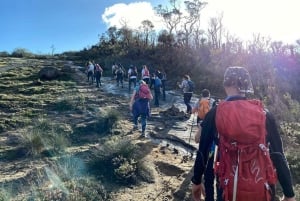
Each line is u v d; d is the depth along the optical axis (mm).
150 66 38906
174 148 11047
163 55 42219
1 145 10688
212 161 2660
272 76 31094
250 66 33969
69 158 8633
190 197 7223
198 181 2748
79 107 16297
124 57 44156
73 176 7426
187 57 39500
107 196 6852
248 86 2674
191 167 9281
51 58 48812
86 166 8148
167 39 45281
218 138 2572
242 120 2414
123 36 52812
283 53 35156
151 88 25828
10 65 35656
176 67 38031
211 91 29594
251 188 2324
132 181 7762
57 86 24000
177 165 9297
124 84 27281
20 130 12523
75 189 6641
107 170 8008
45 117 14367
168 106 20516
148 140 11883
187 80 17719
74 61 44250
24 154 9711
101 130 12398
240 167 2369
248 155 2387
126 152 8516
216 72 34188
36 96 19391
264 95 23938
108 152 8406
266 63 33750
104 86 25844
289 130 13555
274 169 2520
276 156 2504
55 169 7758
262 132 2416
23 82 25531
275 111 16672
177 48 43469
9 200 6285
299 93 29984
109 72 34969
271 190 2424
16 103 16984
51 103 17016
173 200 7113
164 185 7867
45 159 9250
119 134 12219
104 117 12891
